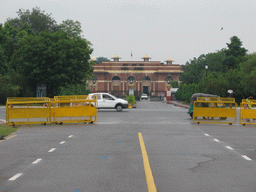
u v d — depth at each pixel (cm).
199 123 2264
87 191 677
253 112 2262
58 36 5762
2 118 2680
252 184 735
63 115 2184
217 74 8038
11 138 1495
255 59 5928
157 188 698
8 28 6931
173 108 4775
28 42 5584
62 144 1298
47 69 5472
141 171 846
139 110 4081
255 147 1255
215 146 1269
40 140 1416
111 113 3406
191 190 686
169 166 909
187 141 1390
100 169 869
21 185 723
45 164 932
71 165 917
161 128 1903
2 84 5272
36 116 2120
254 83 5416
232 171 855
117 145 1268
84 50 5778
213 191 680
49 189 693
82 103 2328
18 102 2100
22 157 1035
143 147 1217
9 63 6075
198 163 950
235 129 1933
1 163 948
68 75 5594
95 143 1321
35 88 5972
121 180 760
